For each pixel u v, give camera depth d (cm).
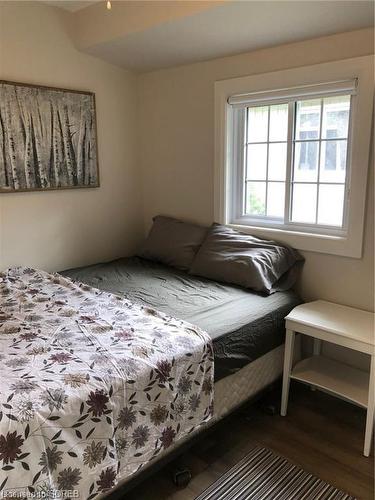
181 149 321
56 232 305
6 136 266
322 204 261
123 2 256
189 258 296
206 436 198
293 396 251
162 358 164
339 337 205
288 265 262
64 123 294
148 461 160
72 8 282
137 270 297
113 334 180
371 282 237
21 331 182
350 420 229
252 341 211
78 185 309
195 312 217
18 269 278
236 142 294
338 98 243
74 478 135
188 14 225
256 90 268
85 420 137
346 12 207
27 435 124
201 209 317
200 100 300
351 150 237
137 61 307
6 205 276
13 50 265
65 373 147
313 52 240
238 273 255
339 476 188
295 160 268
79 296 232
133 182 352
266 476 188
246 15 220
